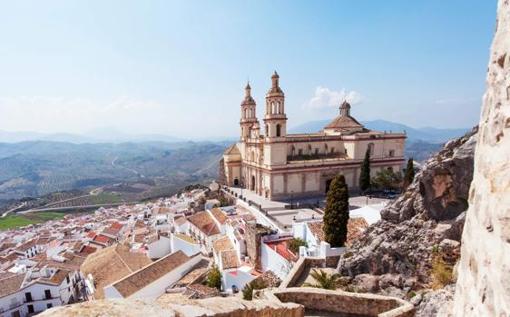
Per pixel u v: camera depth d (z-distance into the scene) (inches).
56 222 4308.6
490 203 176.7
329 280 841.5
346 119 3034.0
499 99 180.5
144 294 1459.2
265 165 2504.9
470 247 213.8
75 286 2068.2
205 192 3206.2
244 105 3095.5
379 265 829.8
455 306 241.1
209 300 285.9
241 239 1514.5
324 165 2571.4
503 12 189.9
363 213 1343.5
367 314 616.1
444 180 749.3
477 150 222.1
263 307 341.1
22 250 2731.3
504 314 151.5
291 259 1137.4
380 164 2775.6
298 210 2119.8
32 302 1817.2
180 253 1779.0
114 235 2942.9
